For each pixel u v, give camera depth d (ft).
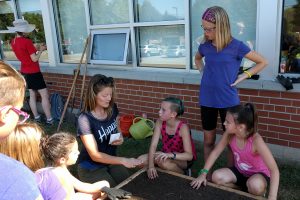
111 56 16.42
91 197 7.64
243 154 8.16
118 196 7.25
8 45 22.66
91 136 8.44
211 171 11.16
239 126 7.77
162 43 14.58
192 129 13.96
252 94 11.80
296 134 11.28
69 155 7.36
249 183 7.88
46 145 7.30
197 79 12.99
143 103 15.38
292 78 11.01
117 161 8.37
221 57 9.41
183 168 9.59
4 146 6.31
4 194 3.13
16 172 3.29
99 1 16.30
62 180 7.14
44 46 18.04
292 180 10.66
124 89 15.87
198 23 13.23
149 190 7.77
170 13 13.89
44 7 18.38
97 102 8.52
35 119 18.74
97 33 16.65
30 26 17.42
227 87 9.59
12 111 3.46
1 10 21.95
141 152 13.60
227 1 12.27
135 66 15.69
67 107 18.29
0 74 3.40
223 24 9.01
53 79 19.04
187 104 13.79
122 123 15.29
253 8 11.72
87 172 8.87
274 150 11.89
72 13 17.74
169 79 13.87
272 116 11.60
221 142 8.55
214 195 7.47
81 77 17.47
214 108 10.10
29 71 17.40
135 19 15.11
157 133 9.64
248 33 12.07
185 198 7.39
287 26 11.03
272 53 11.30
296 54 11.23
